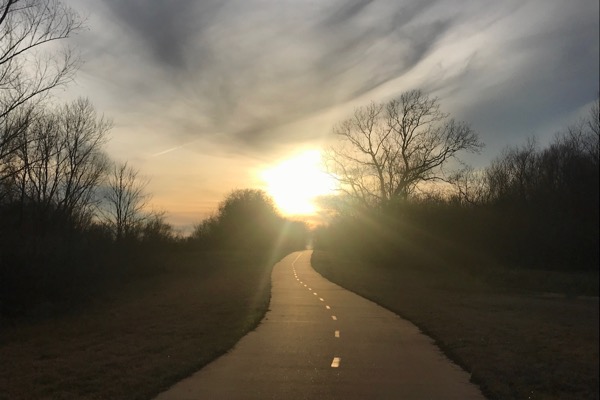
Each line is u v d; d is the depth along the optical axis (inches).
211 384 360.2
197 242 4037.9
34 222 1274.6
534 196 1932.8
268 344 525.0
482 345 531.8
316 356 464.1
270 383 364.2
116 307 954.7
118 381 360.2
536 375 417.7
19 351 514.6
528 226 1827.0
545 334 658.8
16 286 896.9
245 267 2363.4
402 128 2337.6
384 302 940.0
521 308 999.0
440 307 896.3
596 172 1686.8
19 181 1229.1
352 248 2792.8
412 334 598.9
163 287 1400.1
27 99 1390.3
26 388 347.6
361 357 462.3
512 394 345.7
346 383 366.6
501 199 2034.9
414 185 2365.9
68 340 581.3
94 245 1279.5
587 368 464.4
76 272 1021.2
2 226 1044.5
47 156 1342.3
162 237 2445.9
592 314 953.5
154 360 431.8
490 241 1905.8
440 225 2042.3
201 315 764.0
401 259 2153.1
